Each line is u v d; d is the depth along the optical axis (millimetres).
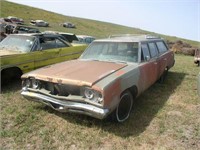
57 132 3867
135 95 4625
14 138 3645
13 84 6488
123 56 4984
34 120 4254
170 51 7637
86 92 3617
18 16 57250
